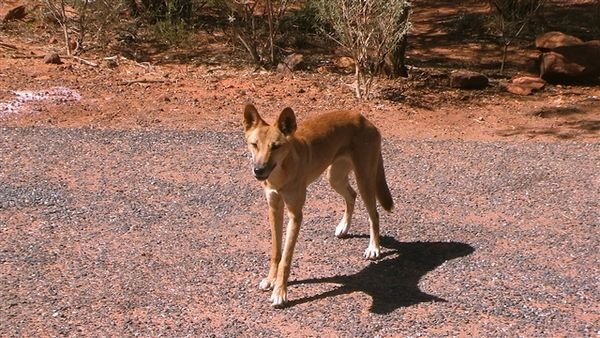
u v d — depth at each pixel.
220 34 10.52
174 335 4.70
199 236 5.52
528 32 11.18
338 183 5.42
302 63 9.21
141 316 4.82
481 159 6.77
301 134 5.02
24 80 8.27
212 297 4.97
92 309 4.86
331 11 8.22
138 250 5.36
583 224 5.74
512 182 6.33
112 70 8.91
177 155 6.65
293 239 4.93
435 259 5.34
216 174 6.34
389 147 7.00
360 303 4.94
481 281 5.14
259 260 5.29
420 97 8.39
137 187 6.11
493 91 8.71
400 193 6.14
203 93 8.23
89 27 9.98
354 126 5.23
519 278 5.16
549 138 7.41
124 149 6.73
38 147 6.72
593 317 4.87
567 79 9.00
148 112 7.65
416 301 4.96
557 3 12.68
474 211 5.90
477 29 11.34
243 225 5.65
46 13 9.93
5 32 10.09
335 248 5.44
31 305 4.87
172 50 9.87
